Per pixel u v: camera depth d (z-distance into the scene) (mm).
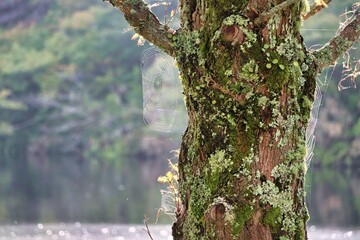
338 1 15453
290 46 3172
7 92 39344
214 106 3141
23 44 40594
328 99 23625
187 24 3254
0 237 15016
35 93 40344
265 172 3113
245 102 3111
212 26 3156
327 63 3361
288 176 3152
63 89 39906
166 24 3361
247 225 3070
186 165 3240
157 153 34656
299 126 3195
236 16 3102
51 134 39406
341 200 17938
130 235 14945
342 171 23469
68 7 40719
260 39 3111
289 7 3164
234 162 3111
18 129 40250
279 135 3125
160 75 3762
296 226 3172
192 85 3201
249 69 3088
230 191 3098
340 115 23688
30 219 17609
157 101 3766
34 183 26547
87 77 39250
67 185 25500
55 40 39781
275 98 3111
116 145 36438
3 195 22594
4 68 39969
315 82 3297
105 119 37969
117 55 38750
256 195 3092
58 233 15484
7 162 36938
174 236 3283
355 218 15406
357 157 23422
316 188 20172
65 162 36750
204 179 3160
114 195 22141
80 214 18250
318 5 3506
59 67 39688
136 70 38156
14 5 41062
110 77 38469
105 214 18188
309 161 3674
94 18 39656
